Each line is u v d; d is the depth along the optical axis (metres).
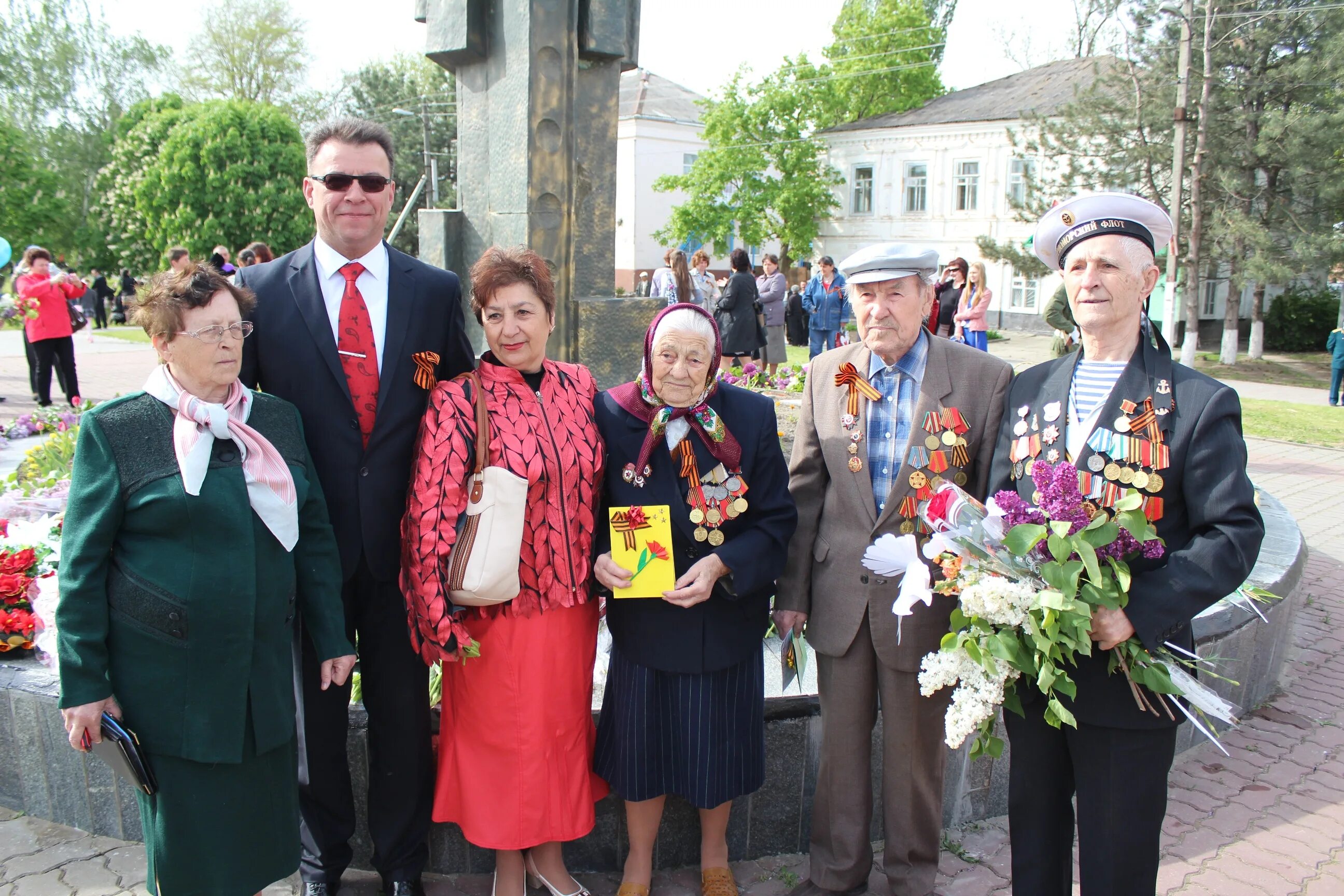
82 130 40.03
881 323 2.50
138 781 2.11
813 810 2.83
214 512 2.12
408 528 2.41
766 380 9.38
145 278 2.24
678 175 36.00
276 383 2.50
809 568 2.73
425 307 2.63
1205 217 18.45
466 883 2.86
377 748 2.67
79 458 2.12
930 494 2.50
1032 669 1.99
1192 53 18.12
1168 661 2.10
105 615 2.10
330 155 2.46
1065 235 2.22
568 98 4.20
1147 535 1.92
